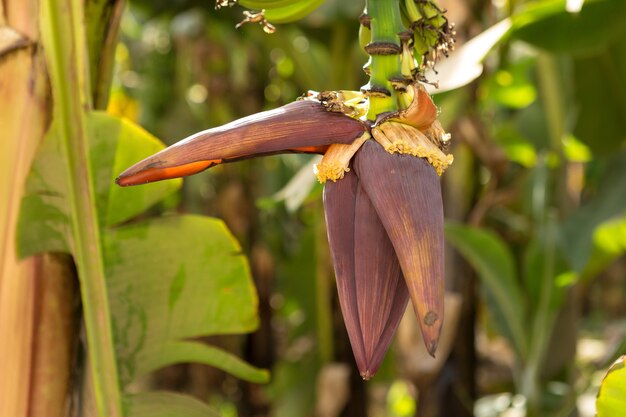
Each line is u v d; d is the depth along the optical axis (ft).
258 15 7.61
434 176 7.03
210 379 23.03
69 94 8.36
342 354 16.39
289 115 7.07
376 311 7.00
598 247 15.05
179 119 21.26
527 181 18.13
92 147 8.42
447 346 14.10
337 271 7.05
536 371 14.90
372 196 6.98
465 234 13.93
